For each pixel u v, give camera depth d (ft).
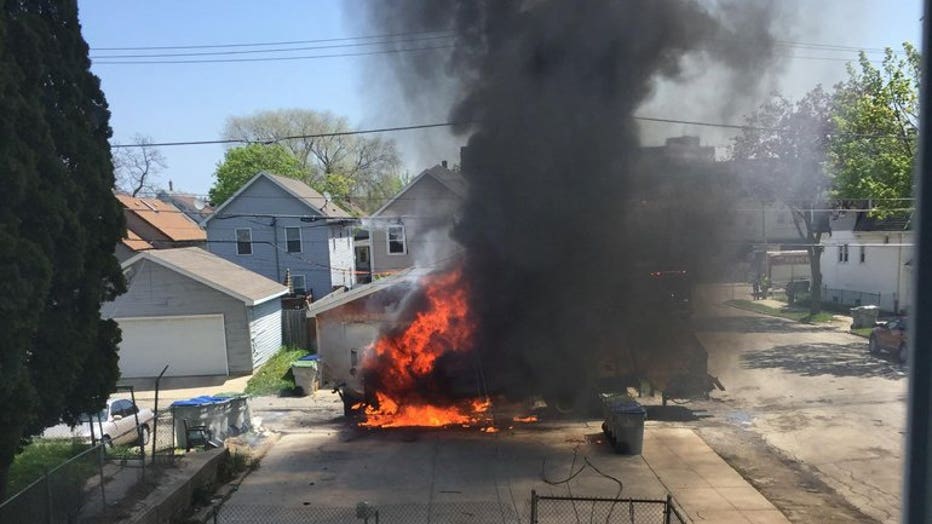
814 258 90.48
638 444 35.19
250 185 103.50
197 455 33.24
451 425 43.70
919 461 6.53
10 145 20.88
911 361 6.56
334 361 66.90
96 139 27.30
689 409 45.27
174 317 66.85
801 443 36.88
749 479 31.19
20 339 20.56
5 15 22.20
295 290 104.88
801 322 86.63
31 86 22.84
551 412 47.37
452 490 30.48
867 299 92.58
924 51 6.43
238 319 67.10
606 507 27.84
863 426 40.04
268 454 37.58
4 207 20.67
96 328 26.66
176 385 63.62
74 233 23.88
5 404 20.67
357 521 27.04
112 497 26.84
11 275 19.94
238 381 64.64
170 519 27.02
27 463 30.50
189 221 134.72
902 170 61.77
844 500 28.40
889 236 87.30
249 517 27.81
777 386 51.70
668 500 23.85
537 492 29.91
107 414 41.57
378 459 35.68
